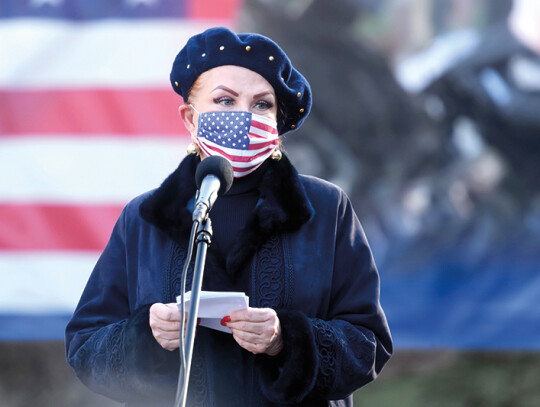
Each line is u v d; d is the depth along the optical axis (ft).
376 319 18.58
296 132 47.60
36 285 45.75
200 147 18.98
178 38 46.75
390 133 47.29
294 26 47.70
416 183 47.06
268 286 18.02
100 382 17.87
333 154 47.29
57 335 45.55
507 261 46.26
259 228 18.22
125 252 19.43
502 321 45.65
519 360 65.92
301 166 47.50
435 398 65.16
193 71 19.16
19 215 45.96
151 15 46.88
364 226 47.03
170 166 46.14
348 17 47.55
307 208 18.47
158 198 18.83
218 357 17.69
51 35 46.75
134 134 46.24
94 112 46.37
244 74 18.79
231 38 18.84
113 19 46.85
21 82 46.47
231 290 17.89
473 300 45.93
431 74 47.16
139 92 46.39
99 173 46.09
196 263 14.84
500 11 46.68
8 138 46.24
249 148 18.44
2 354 67.15
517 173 46.68
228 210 18.89
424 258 46.65
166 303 18.11
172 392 17.48
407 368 66.54
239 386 17.58
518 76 46.60
